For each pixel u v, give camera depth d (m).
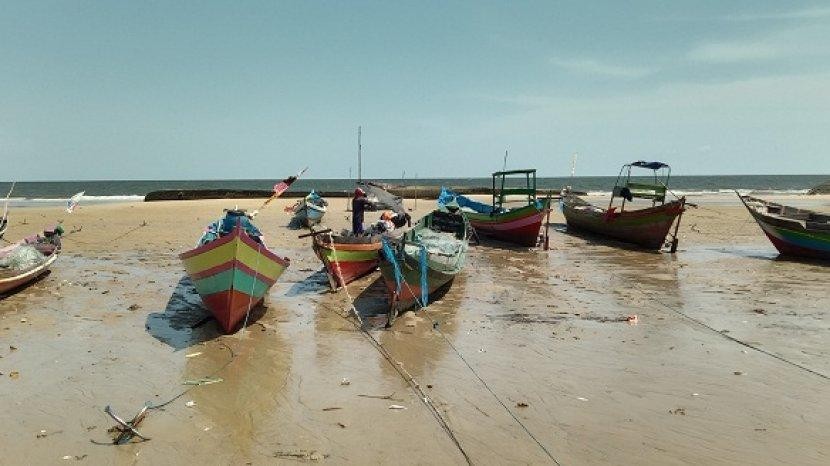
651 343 9.27
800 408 6.89
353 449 5.87
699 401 7.09
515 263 16.66
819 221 18.69
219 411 6.74
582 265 16.38
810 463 5.64
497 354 8.72
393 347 9.03
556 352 8.81
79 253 17.64
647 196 20.48
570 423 6.50
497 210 21.55
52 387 7.39
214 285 9.47
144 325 10.12
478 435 6.20
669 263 16.80
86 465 5.53
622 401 7.08
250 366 8.19
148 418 6.53
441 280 11.88
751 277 14.69
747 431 6.31
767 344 9.23
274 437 6.12
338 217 28.12
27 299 11.80
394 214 18.89
